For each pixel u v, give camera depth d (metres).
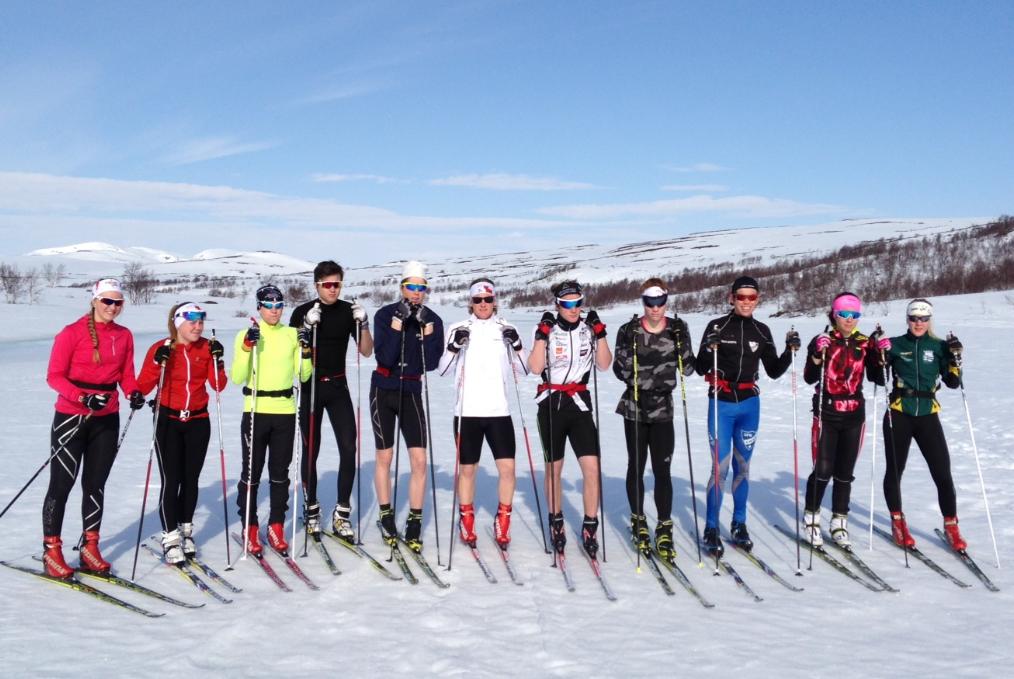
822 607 3.91
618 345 4.78
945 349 4.81
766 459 7.73
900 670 3.19
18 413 10.53
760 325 4.79
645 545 4.68
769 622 3.71
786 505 5.95
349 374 15.52
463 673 3.14
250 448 4.60
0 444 8.19
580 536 5.15
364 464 7.40
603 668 3.20
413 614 3.77
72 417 4.12
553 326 4.64
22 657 3.23
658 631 3.59
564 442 4.70
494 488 6.51
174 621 3.65
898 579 4.32
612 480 6.86
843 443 4.82
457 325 4.76
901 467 4.87
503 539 4.81
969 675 3.14
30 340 30.27
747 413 4.75
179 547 4.41
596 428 4.73
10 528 5.04
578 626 3.64
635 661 3.27
